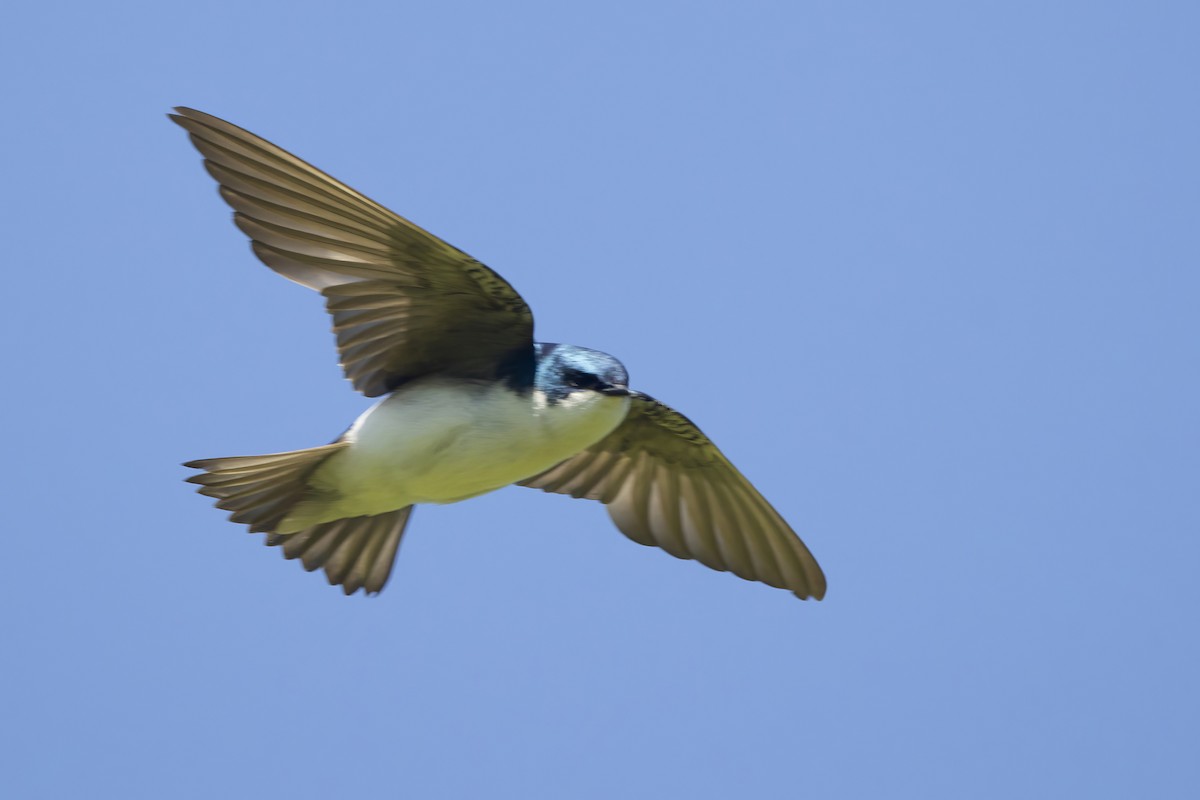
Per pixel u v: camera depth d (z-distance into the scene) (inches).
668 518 522.6
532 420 441.1
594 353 454.6
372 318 436.5
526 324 436.5
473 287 426.6
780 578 526.6
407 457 435.8
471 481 446.3
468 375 446.3
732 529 522.9
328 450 430.6
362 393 447.2
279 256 423.5
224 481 426.0
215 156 410.0
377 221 413.4
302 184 410.6
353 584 469.7
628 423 502.9
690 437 502.0
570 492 521.3
